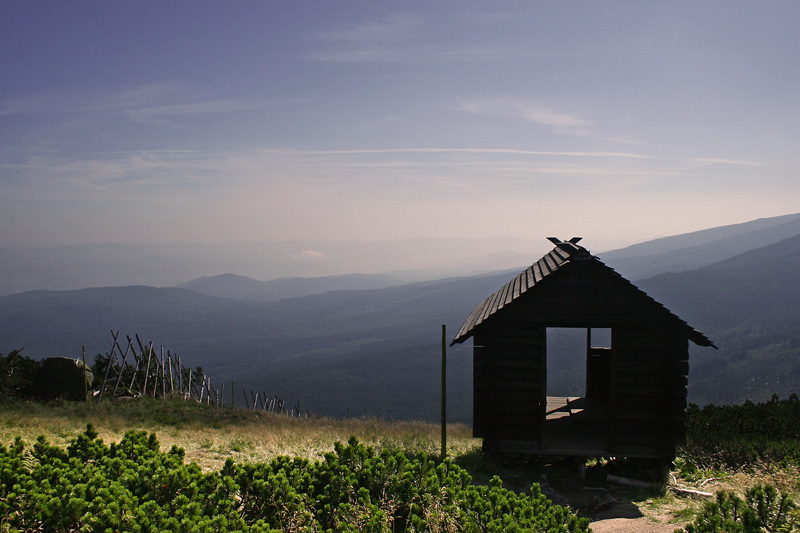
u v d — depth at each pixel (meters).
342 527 5.32
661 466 11.25
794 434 15.15
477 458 12.04
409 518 6.07
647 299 11.12
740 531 5.80
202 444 13.02
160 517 5.12
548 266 12.04
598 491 10.39
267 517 5.86
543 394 11.34
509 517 5.40
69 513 5.20
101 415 18.11
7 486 5.86
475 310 15.16
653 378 11.16
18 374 22.19
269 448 12.83
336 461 6.71
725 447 12.20
